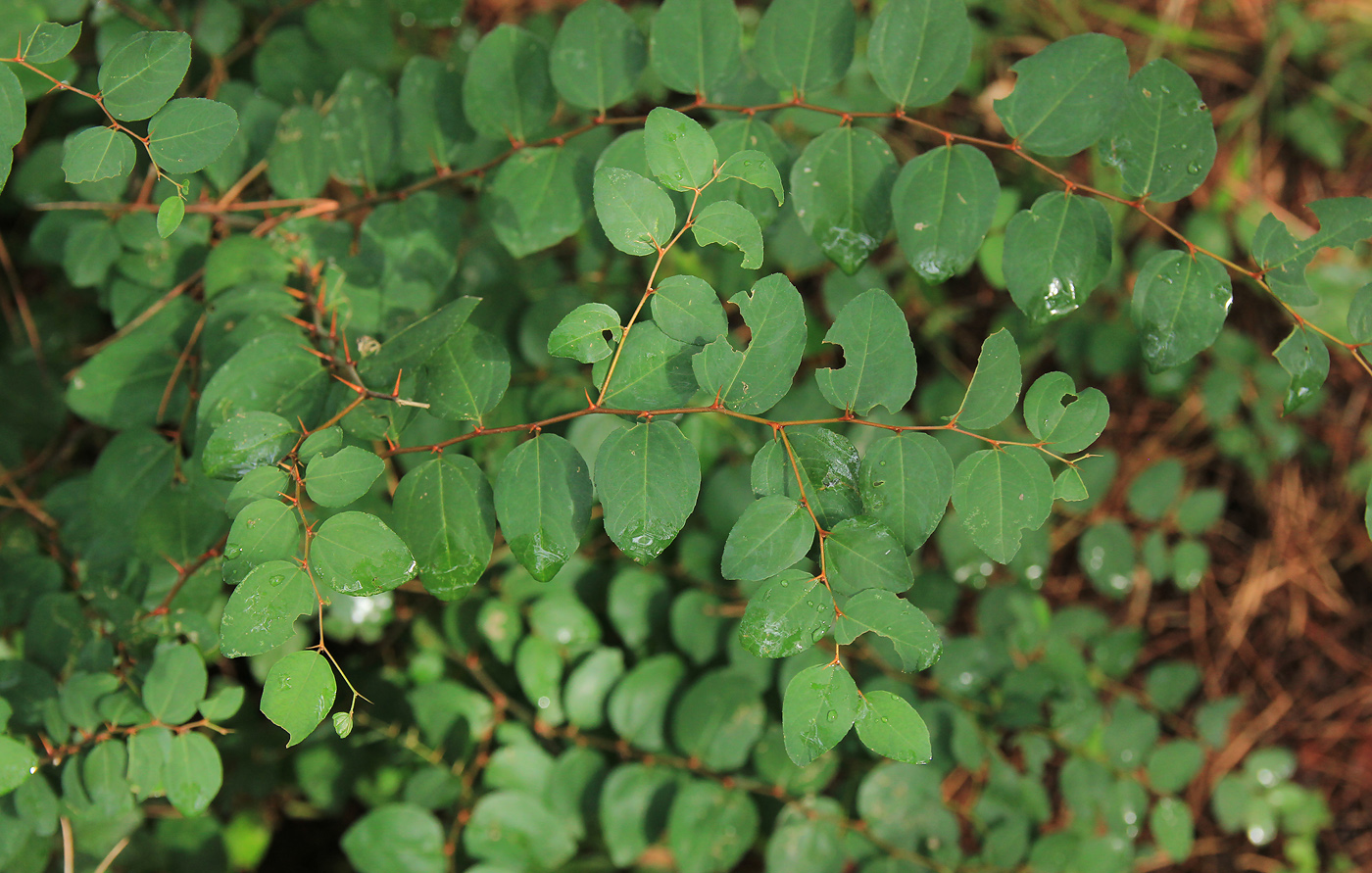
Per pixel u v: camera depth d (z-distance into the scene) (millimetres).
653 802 1036
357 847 1017
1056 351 1296
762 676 1051
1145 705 1201
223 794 1049
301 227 950
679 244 950
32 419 1072
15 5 975
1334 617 1412
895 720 831
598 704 1052
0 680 931
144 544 936
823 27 890
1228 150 1442
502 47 922
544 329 1071
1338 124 1433
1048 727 1089
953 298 1303
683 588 1084
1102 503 1354
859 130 891
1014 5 1434
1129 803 1079
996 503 854
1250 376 1291
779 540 842
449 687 1059
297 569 835
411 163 954
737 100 1009
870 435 1105
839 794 1073
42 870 958
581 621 1058
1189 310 869
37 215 1133
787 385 845
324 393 900
